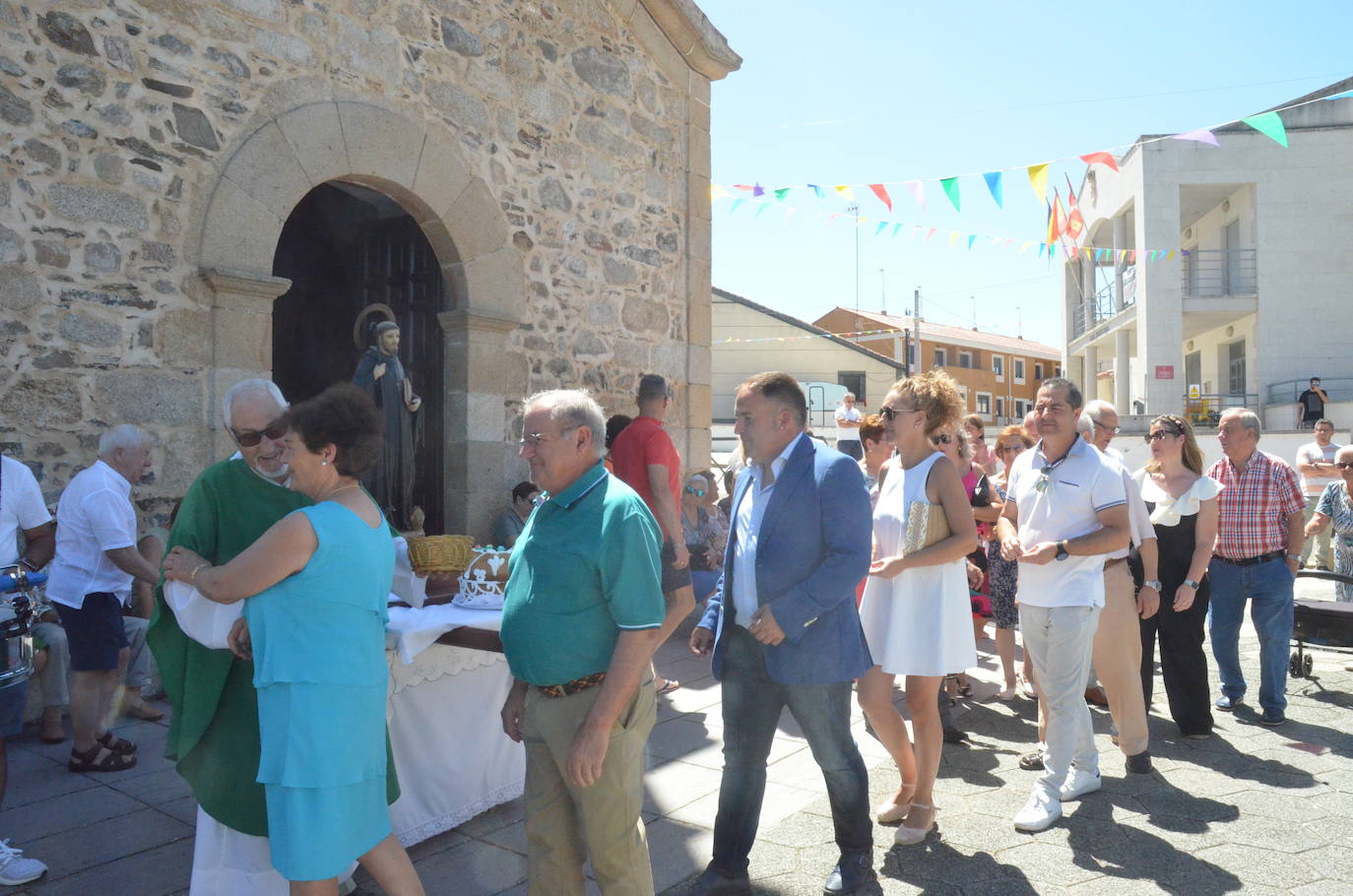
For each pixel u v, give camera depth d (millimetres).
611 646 2121
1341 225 18516
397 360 5652
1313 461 8914
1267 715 4449
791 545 2607
